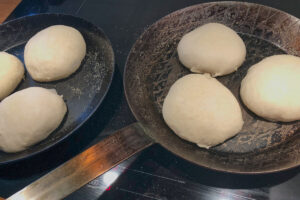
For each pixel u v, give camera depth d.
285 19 0.41
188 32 0.46
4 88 0.43
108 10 0.55
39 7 0.57
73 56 0.44
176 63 0.43
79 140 0.39
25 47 0.46
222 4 0.43
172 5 0.53
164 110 0.37
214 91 0.36
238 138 0.36
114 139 0.32
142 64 0.42
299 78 0.36
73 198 0.35
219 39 0.40
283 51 0.42
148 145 0.32
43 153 0.39
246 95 0.37
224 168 0.31
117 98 0.43
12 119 0.38
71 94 0.44
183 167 0.36
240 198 0.33
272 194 0.33
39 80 0.45
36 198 0.29
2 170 0.38
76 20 0.49
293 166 0.30
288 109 0.35
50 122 0.39
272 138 0.35
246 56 0.42
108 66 0.45
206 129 0.34
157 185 0.35
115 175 0.36
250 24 0.43
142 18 0.52
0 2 0.58
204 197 0.34
